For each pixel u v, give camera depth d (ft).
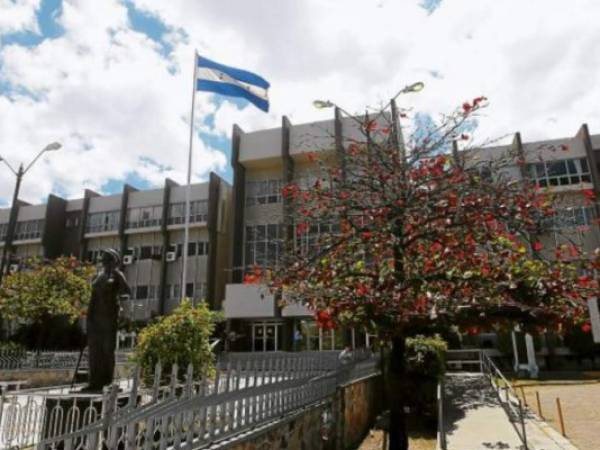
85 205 144.87
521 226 21.61
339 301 21.90
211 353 33.45
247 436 18.65
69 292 90.99
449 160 24.82
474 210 21.79
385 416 44.32
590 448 29.35
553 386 62.08
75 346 105.70
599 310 22.45
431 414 42.70
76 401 23.56
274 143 112.78
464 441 30.76
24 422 25.76
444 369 51.62
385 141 27.30
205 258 127.75
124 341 90.02
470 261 21.18
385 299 20.99
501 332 20.48
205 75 74.74
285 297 24.84
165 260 130.72
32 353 70.95
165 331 32.04
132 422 14.43
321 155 37.22
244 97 75.10
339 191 26.22
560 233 22.13
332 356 34.55
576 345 91.56
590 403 46.37
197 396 16.53
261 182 115.14
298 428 24.85
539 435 32.27
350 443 35.63
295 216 27.94
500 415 38.70
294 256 25.81
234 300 103.96
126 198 139.85
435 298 19.90
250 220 111.96
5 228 153.79
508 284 19.04
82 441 15.25
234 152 115.55
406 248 23.88
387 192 24.90
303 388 26.71
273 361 23.35
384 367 31.65
